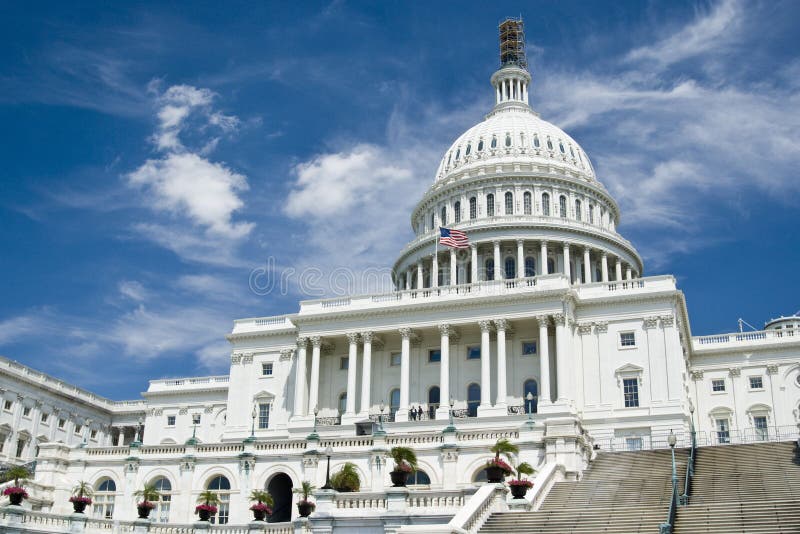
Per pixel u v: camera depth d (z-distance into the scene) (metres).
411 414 76.25
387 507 36.91
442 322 77.31
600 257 103.88
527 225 100.88
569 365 73.06
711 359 86.81
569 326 74.75
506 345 77.75
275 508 50.62
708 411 85.00
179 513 51.59
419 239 107.12
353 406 77.69
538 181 107.19
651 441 66.56
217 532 44.25
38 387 92.69
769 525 30.80
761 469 41.94
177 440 100.19
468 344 79.06
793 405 83.00
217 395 100.56
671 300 74.19
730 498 35.94
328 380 82.56
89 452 55.56
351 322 80.31
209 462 52.31
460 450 46.94
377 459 48.25
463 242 92.62
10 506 43.66
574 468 44.50
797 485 37.12
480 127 117.75
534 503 37.62
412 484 47.50
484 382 73.94
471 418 69.56
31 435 90.88
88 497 48.75
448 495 36.81
